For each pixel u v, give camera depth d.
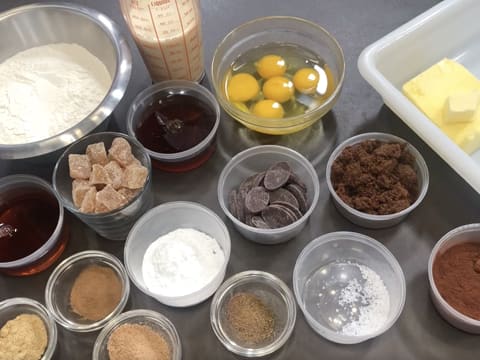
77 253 0.46
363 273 0.46
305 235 0.47
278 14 0.59
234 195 0.48
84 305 0.45
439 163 0.50
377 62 0.51
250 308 0.44
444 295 0.42
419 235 0.47
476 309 0.42
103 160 0.46
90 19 0.50
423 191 0.45
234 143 0.52
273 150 0.49
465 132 0.49
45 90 0.51
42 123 0.49
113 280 0.46
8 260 0.45
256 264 0.46
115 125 0.53
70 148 0.46
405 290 0.43
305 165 0.48
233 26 0.58
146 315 0.44
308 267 0.46
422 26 0.51
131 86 0.55
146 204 0.48
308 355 0.43
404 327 0.43
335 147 0.51
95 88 0.51
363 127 0.52
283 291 0.45
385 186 0.46
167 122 0.50
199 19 0.49
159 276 0.45
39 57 0.53
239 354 0.43
